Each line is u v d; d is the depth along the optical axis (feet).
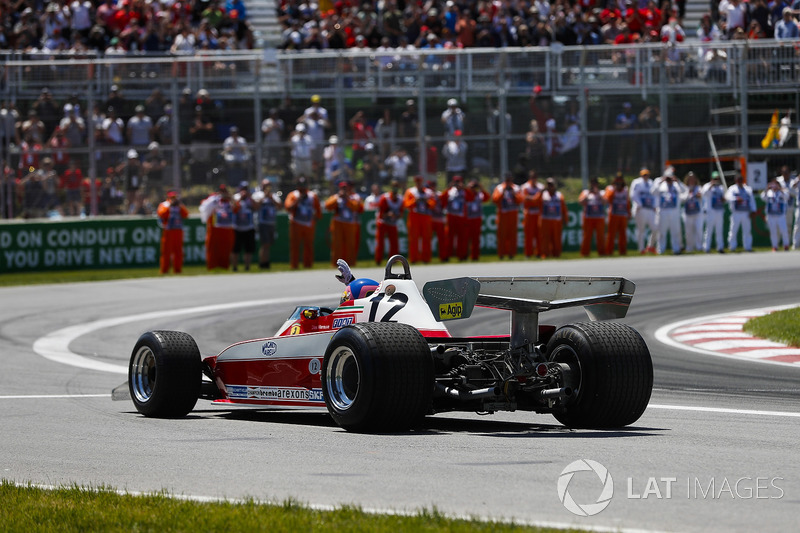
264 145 340.80
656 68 352.08
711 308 212.84
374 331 90.07
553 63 349.41
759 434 92.48
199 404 126.82
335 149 344.69
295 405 100.99
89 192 338.54
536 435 92.07
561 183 352.28
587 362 92.48
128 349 179.93
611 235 337.11
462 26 404.36
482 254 349.82
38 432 101.14
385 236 327.06
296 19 435.12
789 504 64.23
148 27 398.62
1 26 400.47
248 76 340.18
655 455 80.74
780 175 356.59
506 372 94.02
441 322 98.32
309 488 70.59
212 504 64.90
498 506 64.13
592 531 57.21
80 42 390.21
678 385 131.23
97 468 81.05
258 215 320.70
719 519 60.59
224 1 428.56
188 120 340.18
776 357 155.94
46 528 60.70
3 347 183.93
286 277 289.53
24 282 297.53
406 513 62.18
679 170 355.15
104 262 330.75
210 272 314.96
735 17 413.59
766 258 309.63
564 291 93.30
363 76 345.31
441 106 347.36
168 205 311.68
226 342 181.27
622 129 353.10
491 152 350.02
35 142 336.90
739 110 354.33
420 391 89.61
